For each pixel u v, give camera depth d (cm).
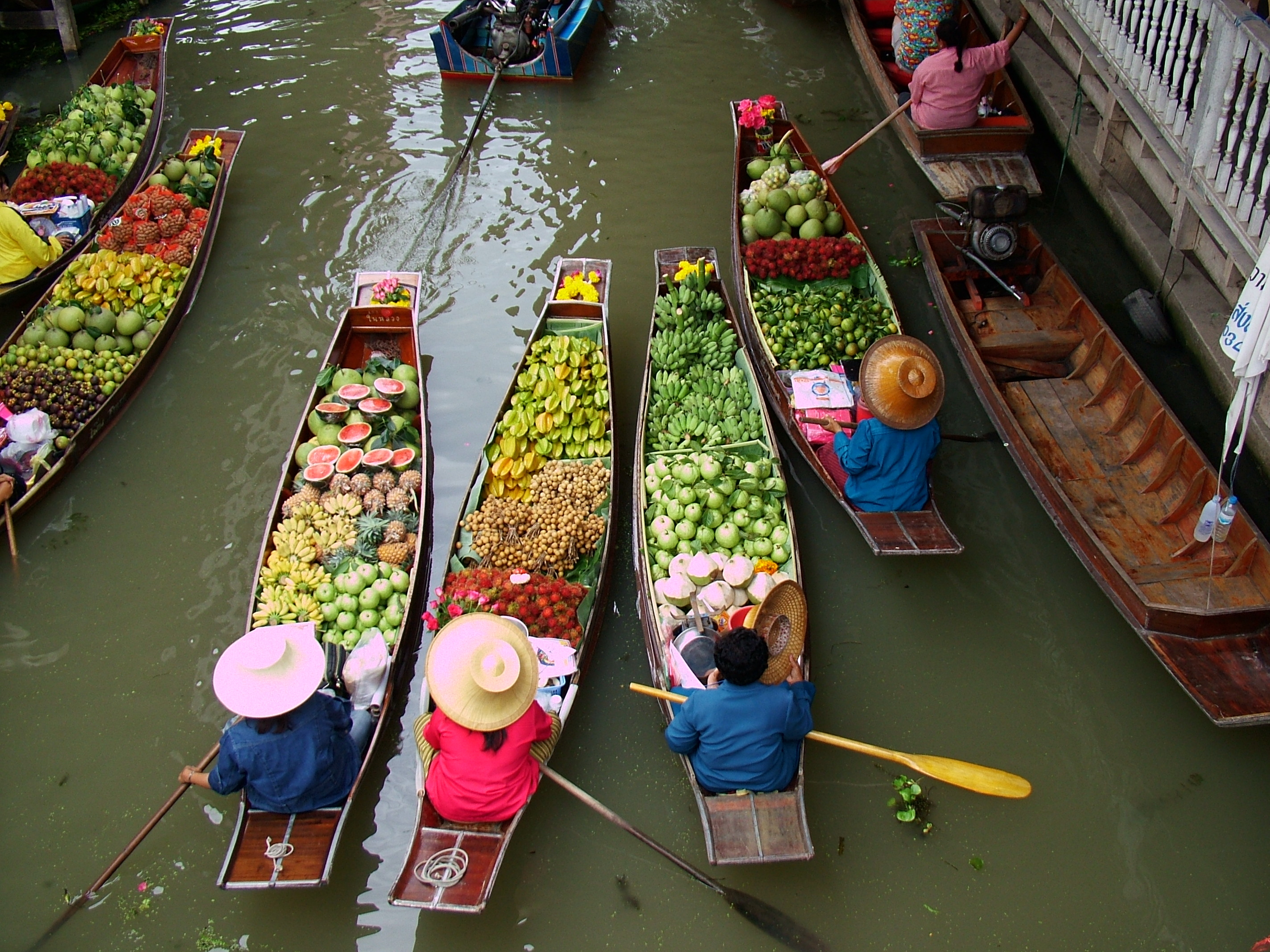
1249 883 534
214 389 815
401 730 596
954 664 632
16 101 1156
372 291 827
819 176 893
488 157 1053
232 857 485
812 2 1281
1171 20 722
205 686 623
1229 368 754
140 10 1303
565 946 515
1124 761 584
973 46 1119
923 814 564
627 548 696
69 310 788
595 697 613
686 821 562
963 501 718
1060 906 528
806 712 508
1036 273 862
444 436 784
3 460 711
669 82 1158
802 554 696
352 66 1190
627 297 897
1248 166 677
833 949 514
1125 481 705
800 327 786
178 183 961
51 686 621
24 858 544
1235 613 571
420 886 477
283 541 650
